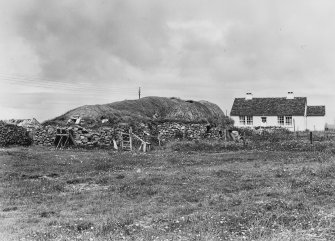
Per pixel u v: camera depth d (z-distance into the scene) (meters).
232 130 68.25
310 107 96.50
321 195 20.41
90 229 15.25
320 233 13.64
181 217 16.55
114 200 20.84
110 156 40.97
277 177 26.58
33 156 39.41
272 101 94.94
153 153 45.19
